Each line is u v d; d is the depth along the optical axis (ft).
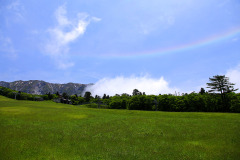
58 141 56.65
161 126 89.56
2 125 76.79
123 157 43.06
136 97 347.77
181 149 50.83
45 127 78.69
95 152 46.80
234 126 88.94
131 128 83.71
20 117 102.27
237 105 231.91
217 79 271.08
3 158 39.91
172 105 299.58
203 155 44.98
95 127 84.58
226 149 50.21
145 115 159.43
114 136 66.95
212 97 275.59
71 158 41.86
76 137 62.75
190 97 287.69
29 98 572.51
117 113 175.94
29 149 47.09
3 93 580.71
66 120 104.01
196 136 67.82
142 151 48.42
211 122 104.37
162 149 50.88
